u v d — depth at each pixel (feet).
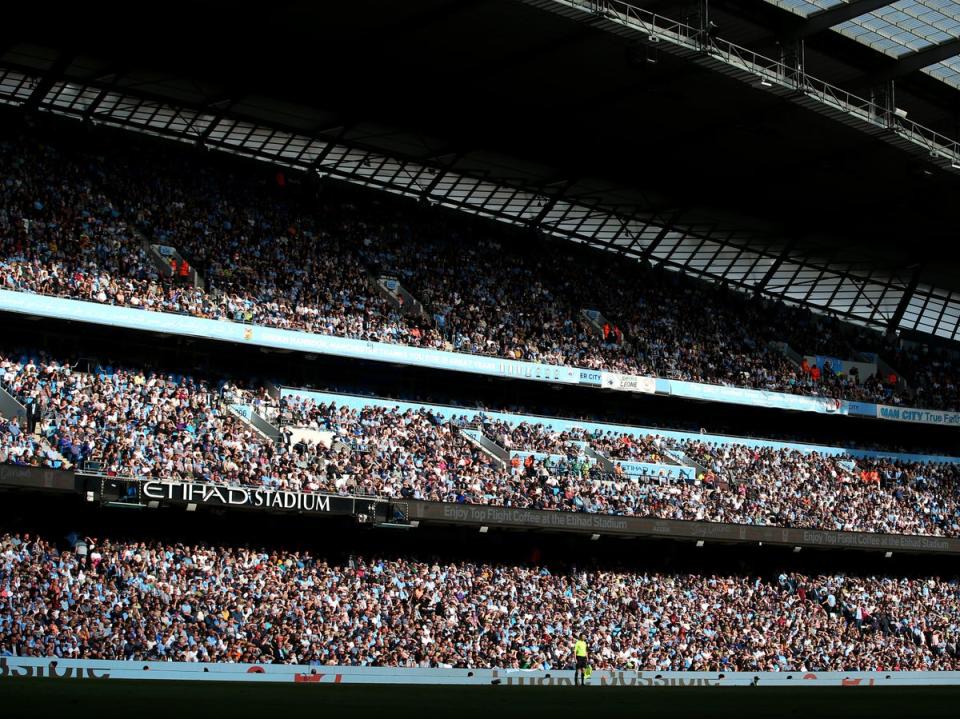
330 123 216.54
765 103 203.51
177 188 205.77
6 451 142.51
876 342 285.23
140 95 202.08
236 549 160.56
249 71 195.00
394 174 236.63
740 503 211.82
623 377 220.23
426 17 175.01
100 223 186.29
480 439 199.31
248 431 172.04
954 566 237.25
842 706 76.89
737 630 191.11
